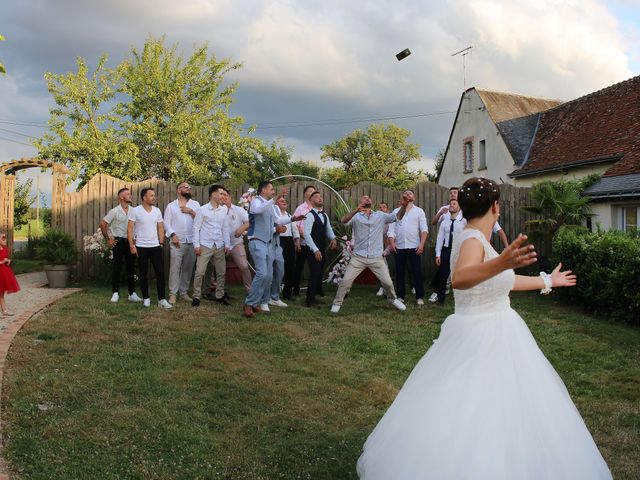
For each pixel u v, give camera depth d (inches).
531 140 893.8
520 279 113.0
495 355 105.3
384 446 108.2
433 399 104.7
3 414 159.5
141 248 335.6
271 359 233.6
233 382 200.4
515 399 102.3
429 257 507.2
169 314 318.0
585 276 347.9
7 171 599.8
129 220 332.2
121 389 187.9
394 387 201.3
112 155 880.3
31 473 126.3
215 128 1021.2
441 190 518.0
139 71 970.7
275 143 1401.3
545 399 104.8
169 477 130.0
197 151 1012.5
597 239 357.7
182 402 177.5
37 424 155.0
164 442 148.0
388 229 379.2
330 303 374.9
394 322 313.9
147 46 973.8
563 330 298.2
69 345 239.3
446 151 1157.1
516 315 113.3
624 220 524.7
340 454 146.0
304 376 212.5
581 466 100.3
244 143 1055.0
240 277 466.0
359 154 2447.1
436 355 111.5
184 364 220.5
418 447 101.3
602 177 570.6
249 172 1070.4
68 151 873.5
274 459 142.0
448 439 99.3
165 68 989.8
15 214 976.9
